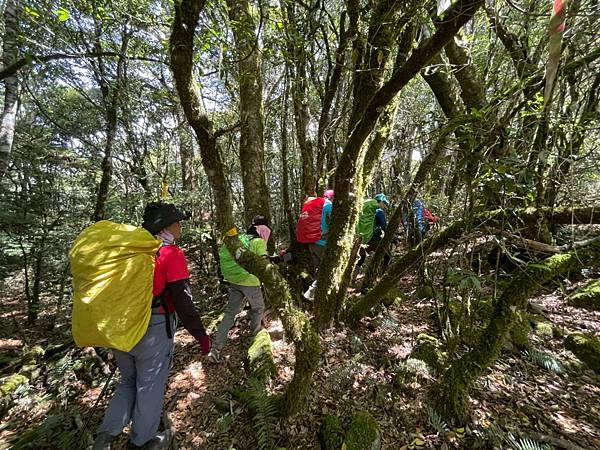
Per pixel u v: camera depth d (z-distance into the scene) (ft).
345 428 7.09
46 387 10.19
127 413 6.35
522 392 8.07
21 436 7.92
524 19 8.56
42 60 7.37
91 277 5.51
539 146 7.54
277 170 25.89
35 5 11.35
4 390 9.70
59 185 18.13
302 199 15.49
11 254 15.83
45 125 20.08
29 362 11.68
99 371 10.50
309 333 6.97
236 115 17.72
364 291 13.91
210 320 13.34
